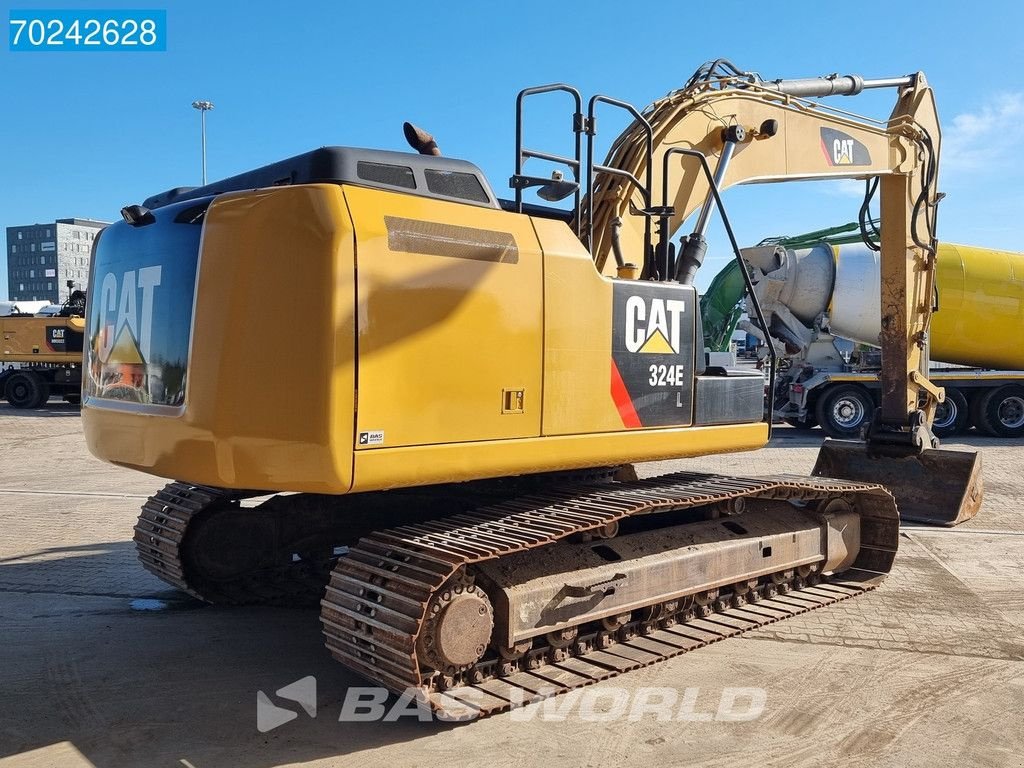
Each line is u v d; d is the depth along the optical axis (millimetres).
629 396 4598
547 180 4391
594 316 4406
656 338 4754
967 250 16188
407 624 3529
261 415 3531
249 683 4383
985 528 8195
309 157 3871
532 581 4121
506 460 4016
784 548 5617
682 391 4910
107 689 4297
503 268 4012
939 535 7875
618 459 4543
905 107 8164
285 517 5719
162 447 3906
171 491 5762
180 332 3889
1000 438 16703
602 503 4590
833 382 15953
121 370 4324
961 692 4328
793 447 14555
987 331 16125
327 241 3453
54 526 8117
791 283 15797
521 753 3639
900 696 4270
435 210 3834
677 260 5449
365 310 3520
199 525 5348
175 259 3977
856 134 7426
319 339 3430
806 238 16812
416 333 3678
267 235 3555
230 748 3662
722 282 16656
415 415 3674
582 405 4348
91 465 12445
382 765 3523
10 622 5336
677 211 6027
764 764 3564
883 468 8727
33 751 3627
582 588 4254
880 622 5434
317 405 3426
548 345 4184
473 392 3883
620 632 4727
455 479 3846
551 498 4750
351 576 3951
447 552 3719
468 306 3863
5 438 15820
